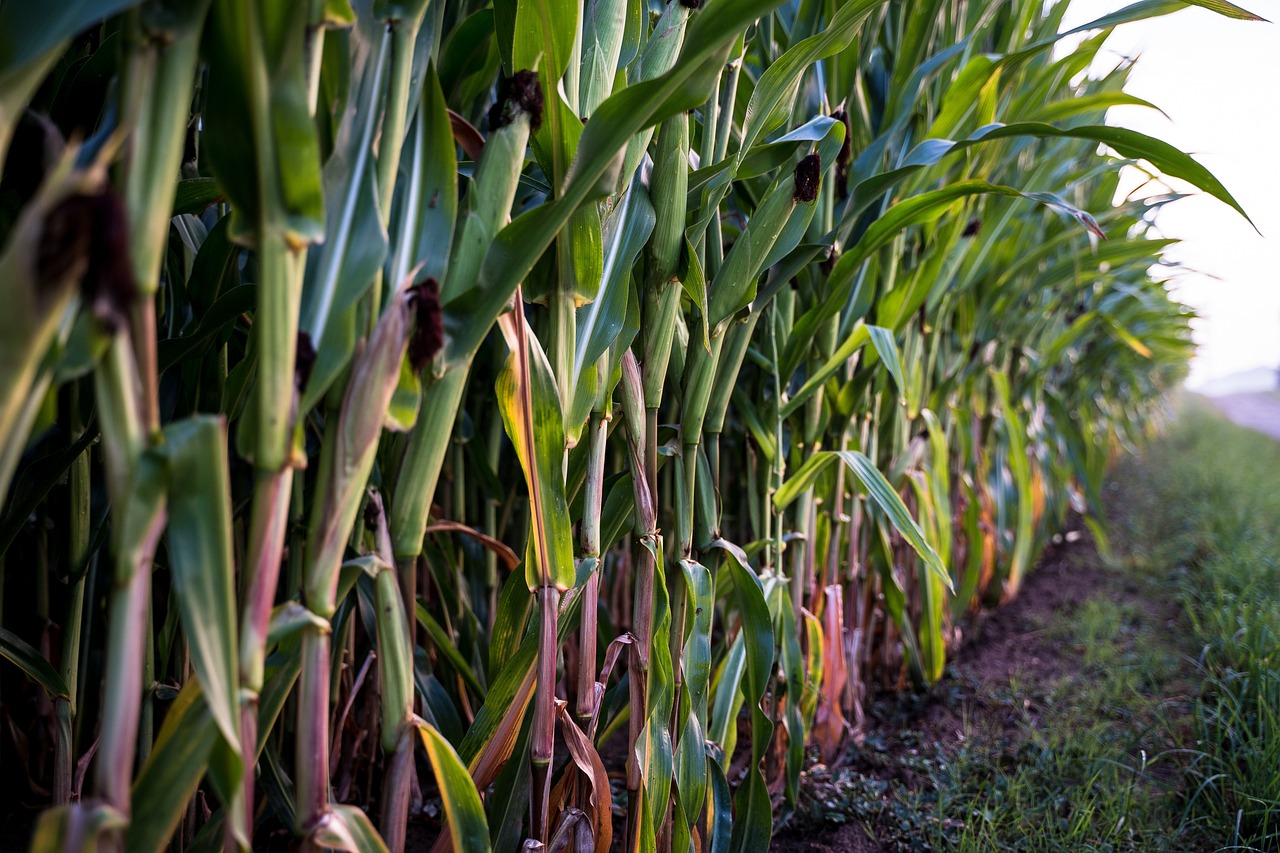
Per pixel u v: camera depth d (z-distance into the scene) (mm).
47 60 458
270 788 965
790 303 1342
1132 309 3680
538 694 843
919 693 2092
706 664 1062
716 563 1125
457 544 1517
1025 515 2580
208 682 536
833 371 1292
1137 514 4512
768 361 1294
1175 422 10211
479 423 1513
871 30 1350
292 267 560
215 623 541
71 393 907
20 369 426
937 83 1571
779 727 1498
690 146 1093
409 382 648
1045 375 3182
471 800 758
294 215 551
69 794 952
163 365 867
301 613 623
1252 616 2221
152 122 492
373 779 1458
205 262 916
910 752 1783
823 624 1639
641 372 953
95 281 435
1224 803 1486
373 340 607
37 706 1446
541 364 794
